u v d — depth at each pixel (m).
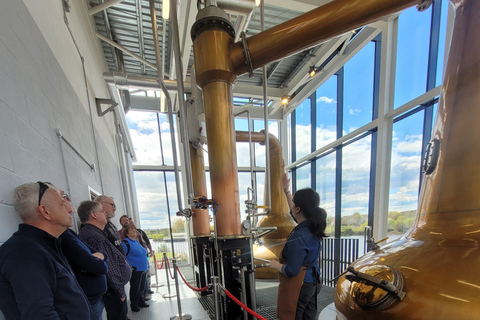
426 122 3.29
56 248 0.97
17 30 1.17
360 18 1.20
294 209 1.32
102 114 3.24
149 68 5.31
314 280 1.28
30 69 1.27
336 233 5.32
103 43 4.35
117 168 4.55
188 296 3.04
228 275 1.52
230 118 1.51
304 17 1.28
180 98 1.32
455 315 0.53
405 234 0.97
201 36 1.43
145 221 6.88
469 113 0.68
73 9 2.51
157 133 7.07
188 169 1.41
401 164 3.66
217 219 1.52
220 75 1.44
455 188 0.70
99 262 1.32
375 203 3.93
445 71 0.84
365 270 0.85
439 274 0.62
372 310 0.71
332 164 5.52
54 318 0.79
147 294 3.13
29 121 1.20
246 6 1.64
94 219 1.74
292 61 5.38
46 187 0.97
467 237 0.64
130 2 3.40
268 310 1.87
